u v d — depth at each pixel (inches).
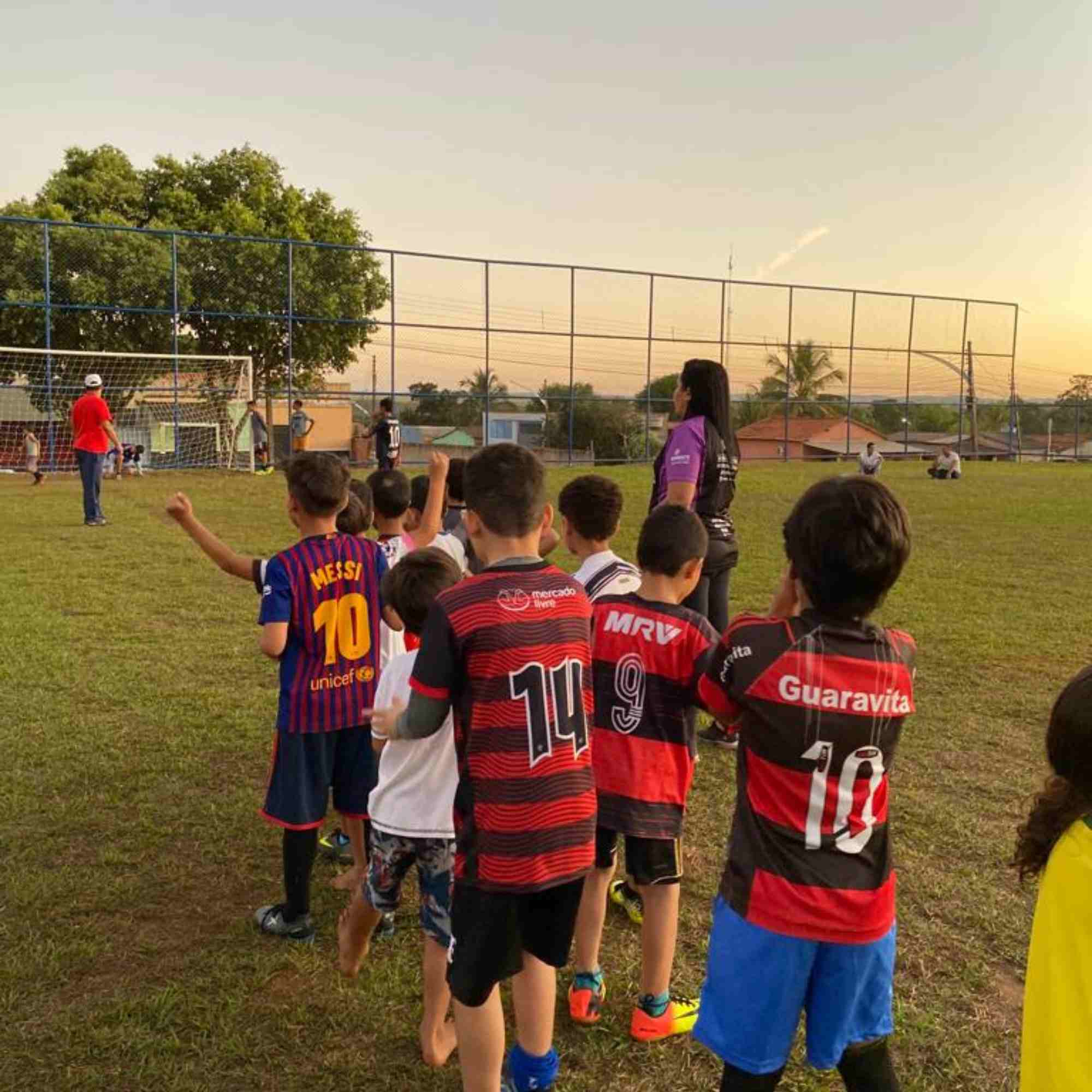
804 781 72.5
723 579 183.9
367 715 118.5
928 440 1171.3
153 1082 93.0
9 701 198.4
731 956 73.9
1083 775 59.6
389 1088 93.5
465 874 81.6
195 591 307.9
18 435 787.4
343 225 1221.1
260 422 826.2
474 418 909.2
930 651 258.7
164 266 831.1
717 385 176.4
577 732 83.6
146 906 123.9
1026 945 119.6
